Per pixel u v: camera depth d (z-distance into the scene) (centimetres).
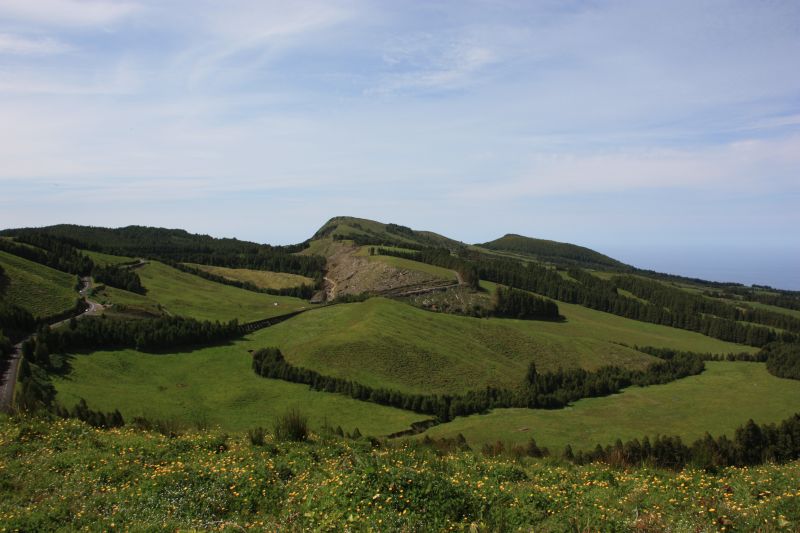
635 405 11712
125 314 13212
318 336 14075
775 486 1524
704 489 1573
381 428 8781
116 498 1554
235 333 14112
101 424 4031
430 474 1532
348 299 19938
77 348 10456
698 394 12875
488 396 11394
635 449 4316
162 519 1391
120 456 2041
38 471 1828
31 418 2616
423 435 8700
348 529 1210
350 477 1445
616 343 17988
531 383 12519
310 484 1634
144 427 2931
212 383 10388
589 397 12556
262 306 18638
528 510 1398
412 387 11250
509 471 1886
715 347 19325
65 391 8256
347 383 10512
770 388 13525
